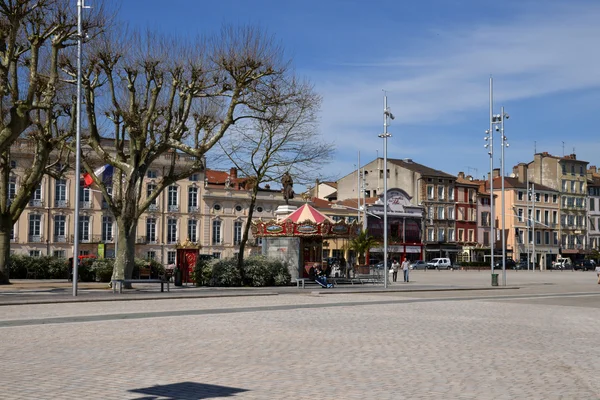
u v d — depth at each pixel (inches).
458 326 671.8
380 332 606.5
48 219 2849.4
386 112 1534.2
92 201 2955.2
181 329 609.9
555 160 4741.6
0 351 466.0
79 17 1040.8
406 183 4072.3
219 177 3467.0
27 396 323.9
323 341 537.0
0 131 1089.4
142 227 3043.8
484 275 2701.8
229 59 1215.6
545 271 3715.6
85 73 1246.9
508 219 4394.7
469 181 4362.7
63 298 973.8
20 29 1174.3
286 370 404.8
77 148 1042.1
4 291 1158.3
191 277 1523.1
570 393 354.3
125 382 361.7
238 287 1430.9
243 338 548.7
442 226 4106.8
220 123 1376.7
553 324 714.2
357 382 371.9
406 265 1995.6
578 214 4822.8
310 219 1574.8
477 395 344.8
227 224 3292.3
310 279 1598.2
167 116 1330.0
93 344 504.1
